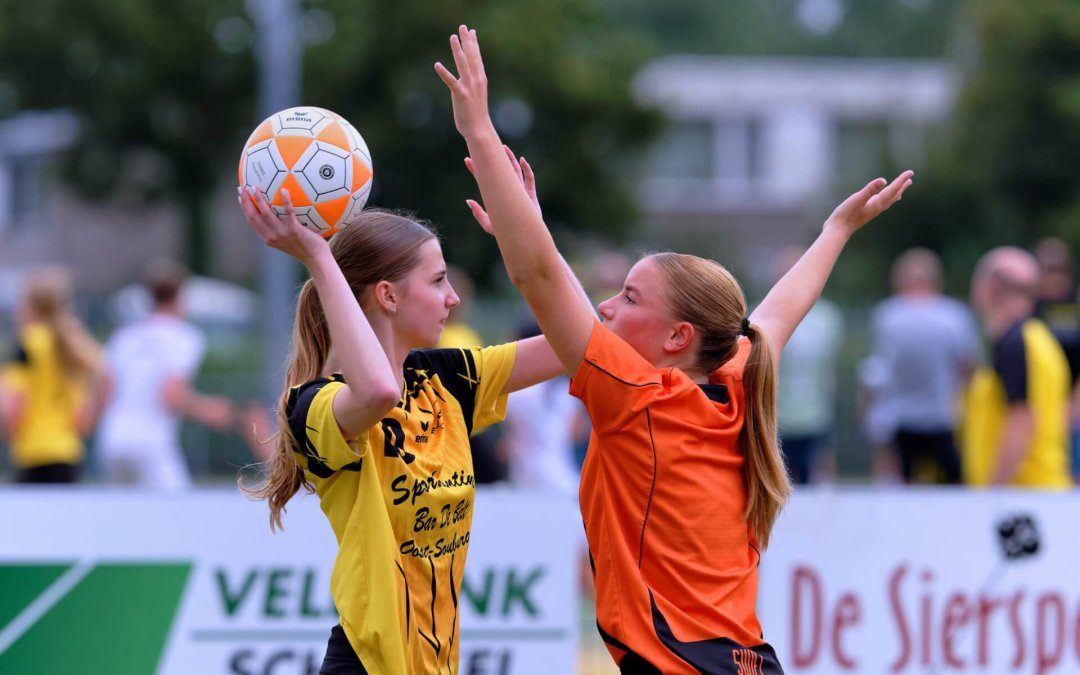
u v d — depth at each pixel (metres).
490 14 91.75
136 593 18.52
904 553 19.83
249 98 97.81
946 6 196.62
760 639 10.97
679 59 186.38
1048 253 33.03
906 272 32.38
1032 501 20.05
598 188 96.38
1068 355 28.39
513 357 12.14
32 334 29.23
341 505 10.86
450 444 11.59
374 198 90.06
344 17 90.19
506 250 10.62
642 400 10.77
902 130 119.50
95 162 105.44
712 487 10.94
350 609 10.73
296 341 11.59
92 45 98.06
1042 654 19.94
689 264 11.57
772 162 126.12
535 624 19.06
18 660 18.27
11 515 18.44
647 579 10.80
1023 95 99.56
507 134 94.44
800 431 33.09
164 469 30.48
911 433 31.88
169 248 122.69
